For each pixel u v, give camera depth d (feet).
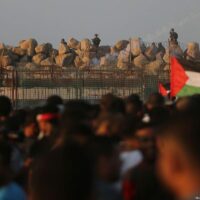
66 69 341.82
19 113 91.97
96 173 29.68
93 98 327.88
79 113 51.62
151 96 92.38
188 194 23.13
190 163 23.09
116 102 83.71
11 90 314.55
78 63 511.40
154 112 71.51
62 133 47.88
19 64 490.08
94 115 73.10
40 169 27.84
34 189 27.73
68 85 328.90
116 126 59.47
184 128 23.52
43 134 70.74
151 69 387.34
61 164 27.71
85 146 30.50
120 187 45.34
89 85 330.13
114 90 330.54
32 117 79.05
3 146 43.19
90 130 48.88
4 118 82.53
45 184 27.45
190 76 157.58
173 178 23.34
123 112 83.97
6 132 70.90
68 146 29.01
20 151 65.00
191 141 23.21
